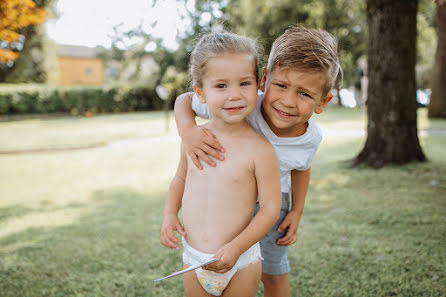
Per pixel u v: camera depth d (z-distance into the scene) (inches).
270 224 51.9
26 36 1017.5
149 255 111.0
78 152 341.1
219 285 52.5
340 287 87.4
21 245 121.3
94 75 1626.5
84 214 156.0
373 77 223.3
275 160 53.9
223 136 54.2
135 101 901.2
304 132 61.6
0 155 333.7
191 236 55.0
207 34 55.1
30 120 719.7
